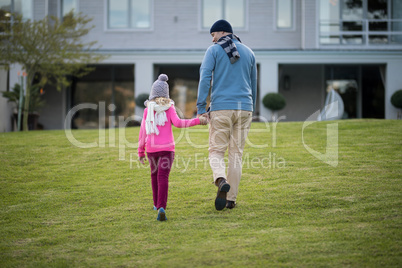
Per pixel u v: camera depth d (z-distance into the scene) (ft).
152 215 47.80
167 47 168.76
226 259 35.06
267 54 154.30
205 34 168.45
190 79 169.48
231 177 47.37
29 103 144.46
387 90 151.94
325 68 168.55
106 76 169.37
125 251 38.47
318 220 43.39
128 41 168.76
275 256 35.24
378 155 69.00
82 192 57.82
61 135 98.78
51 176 65.72
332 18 160.97
